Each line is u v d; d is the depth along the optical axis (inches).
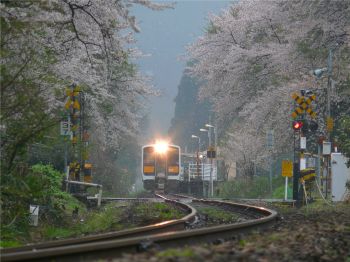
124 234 1269.7
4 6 1889.8
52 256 857.5
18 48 1935.3
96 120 4429.1
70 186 3486.7
